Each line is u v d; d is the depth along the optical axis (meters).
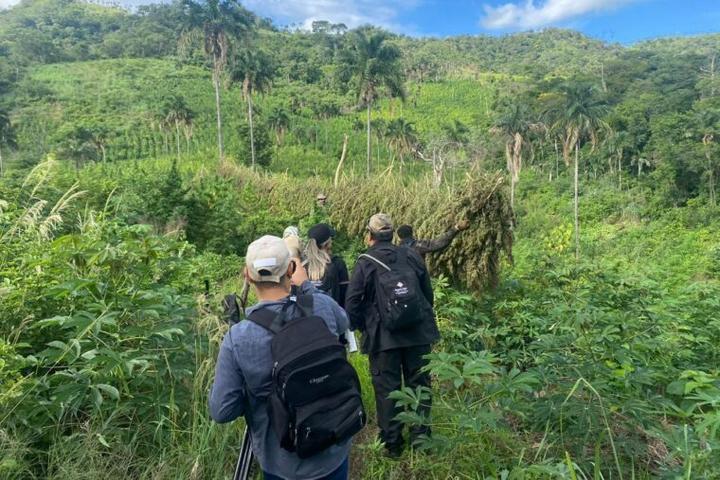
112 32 191.50
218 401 2.12
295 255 3.83
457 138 73.94
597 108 51.78
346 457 2.29
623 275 5.63
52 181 7.10
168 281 4.37
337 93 123.50
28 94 114.00
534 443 3.34
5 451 2.62
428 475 3.21
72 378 3.14
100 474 2.74
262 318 2.14
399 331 3.51
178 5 57.59
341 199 12.91
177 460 2.98
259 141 64.94
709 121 54.62
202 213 13.02
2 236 4.33
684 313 5.12
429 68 147.88
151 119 94.56
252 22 60.09
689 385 2.63
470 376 2.69
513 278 6.81
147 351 3.24
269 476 2.21
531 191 64.88
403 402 2.94
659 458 3.15
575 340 3.72
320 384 2.00
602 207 54.41
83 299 3.40
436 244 4.96
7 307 3.35
